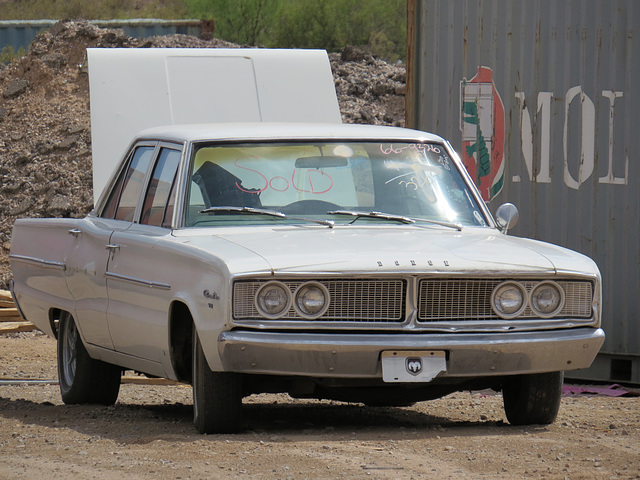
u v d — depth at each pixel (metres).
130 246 19.61
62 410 22.14
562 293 17.55
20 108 61.44
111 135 30.44
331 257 16.84
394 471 14.76
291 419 20.81
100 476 14.80
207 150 19.80
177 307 18.23
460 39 31.02
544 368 17.47
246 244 17.56
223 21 112.69
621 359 29.77
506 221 20.78
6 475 15.15
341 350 16.45
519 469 15.00
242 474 14.60
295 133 20.42
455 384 18.22
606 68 29.36
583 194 29.72
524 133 30.36
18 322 36.78
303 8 113.31
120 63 31.27
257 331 16.48
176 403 23.83
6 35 85.19
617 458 15.88
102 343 21.12
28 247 24.64
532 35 30.16
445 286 17.05
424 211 19.94
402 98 66.50
